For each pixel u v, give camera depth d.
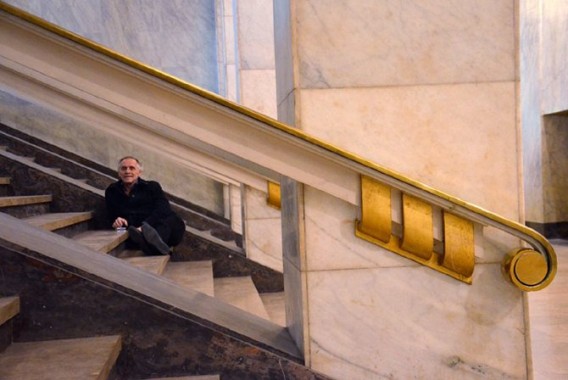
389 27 2.61
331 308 2.56
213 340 2.39
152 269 3.77
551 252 2.52
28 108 8.05
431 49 2.63
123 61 2.24
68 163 6.67
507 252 2.62
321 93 2.58
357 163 2.43
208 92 2.30
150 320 2.36
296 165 2.48
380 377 2.58
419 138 2.63
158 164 8.91
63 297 2.32
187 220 7.23
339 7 2.59
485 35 2.65
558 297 5.41
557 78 10.55
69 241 3.05
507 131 2.66
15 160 5.12
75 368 1.94
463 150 2.65
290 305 2.86
